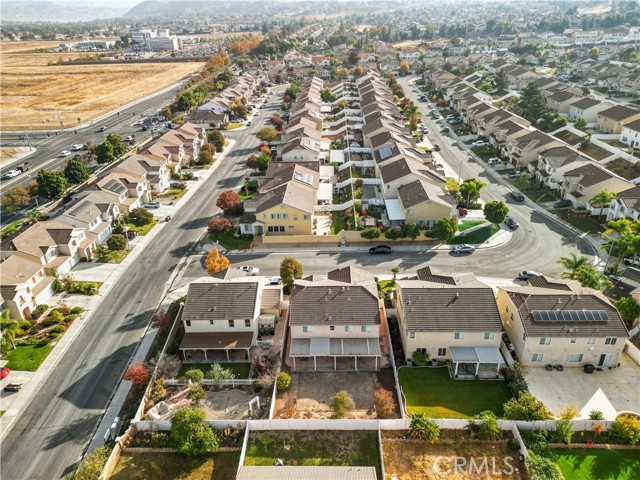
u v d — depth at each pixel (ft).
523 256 247.91
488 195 320.50
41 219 299.17
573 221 281.13
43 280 225.15
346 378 174.29
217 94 579.89
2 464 145.69
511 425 149.38
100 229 275.80
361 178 340.39
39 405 166.71
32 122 552.41
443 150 410.52
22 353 190.08
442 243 263.49
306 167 338.54
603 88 575.79
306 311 182.19
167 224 295.89
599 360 174.19
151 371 176.04
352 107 543.39
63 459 147.13
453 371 175.11
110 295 226.58
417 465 140.77
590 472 137.49
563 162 318.45
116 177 316.40
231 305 188.65
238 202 301.22
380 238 269.03
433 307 178.81
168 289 230.27
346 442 148.25
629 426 143.64
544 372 173.37
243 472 133.49
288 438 149.69
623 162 342.03
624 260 237.25
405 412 157.58
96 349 192.34
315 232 279.28
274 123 496.64
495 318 175.32
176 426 146.51
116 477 139.33
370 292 187.11
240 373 178.91
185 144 401.08
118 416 161.48
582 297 178.19
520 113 467.11
